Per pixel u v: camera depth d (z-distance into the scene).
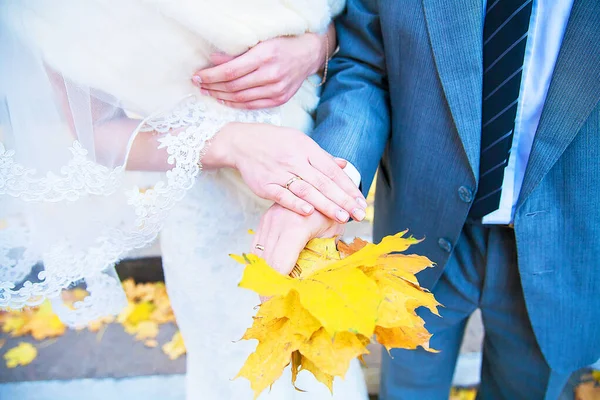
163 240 1.24
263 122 1.08
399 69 1.10
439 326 1.46
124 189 1.02
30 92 0.90
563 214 1.07
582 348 1.23
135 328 2.38
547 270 1.13
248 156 0.98
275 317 0.70
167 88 0.98
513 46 0.96
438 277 1.27
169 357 2.24
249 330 0.71
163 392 2.09
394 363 1.60
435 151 1.12
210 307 1.27
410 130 1.14
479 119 1.02
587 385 1.96
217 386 1.38
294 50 1.04
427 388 1.63
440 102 1.06
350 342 0.66
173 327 2.39
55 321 2.42
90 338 2.34
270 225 0.93
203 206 1.16
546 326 1.20
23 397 2.08
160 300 2.52
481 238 1.23
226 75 0.97
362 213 0.90
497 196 1.08
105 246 1.04
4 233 0.99
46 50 0.88
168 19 0.91
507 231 1.20
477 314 2.34
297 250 0.87
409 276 0.73
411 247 1.29
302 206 0.89
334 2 1.15
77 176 0.94
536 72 0.98
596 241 1.06
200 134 1.00
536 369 1.38
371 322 0.60
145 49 0.92
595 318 1.18
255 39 0.95
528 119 1.02
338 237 0.98
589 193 1.02
